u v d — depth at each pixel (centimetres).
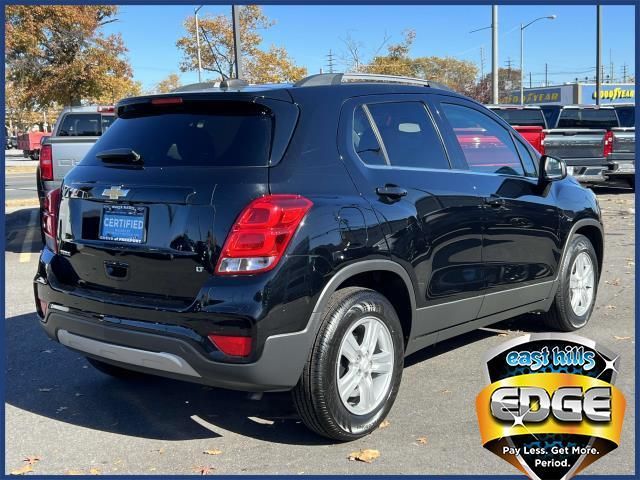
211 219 347
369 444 384
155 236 363
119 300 371
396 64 3431
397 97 448
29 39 2916
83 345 393
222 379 344
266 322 336
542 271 538
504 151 527
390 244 394
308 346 355
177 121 398
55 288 409
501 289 497
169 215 359
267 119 376
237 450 380
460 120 496
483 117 521
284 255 343
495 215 480
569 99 6600
